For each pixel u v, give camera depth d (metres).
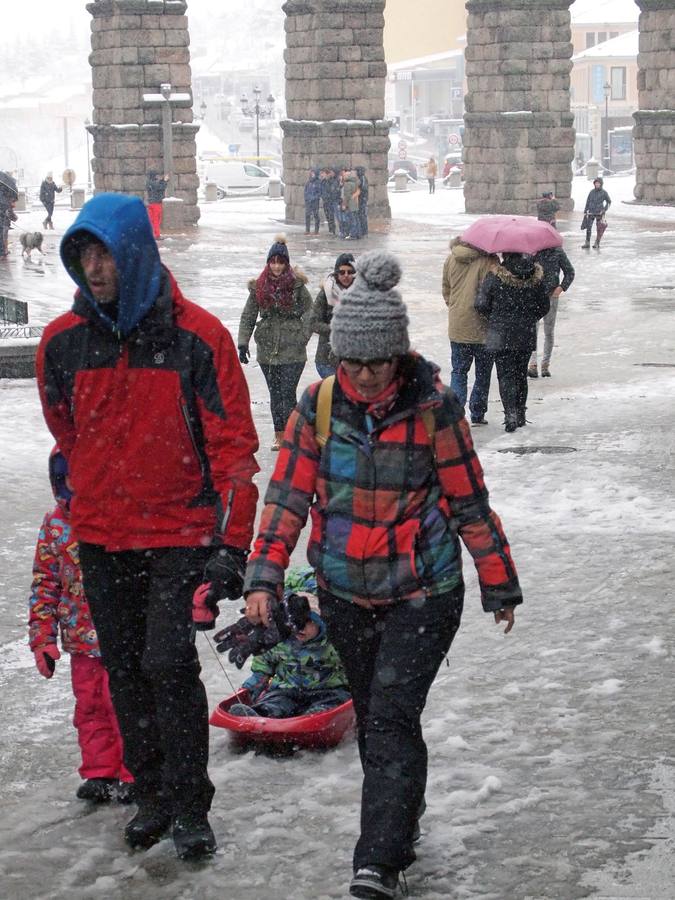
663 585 9.23
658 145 60.25
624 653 7.84
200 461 5.41
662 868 5.24
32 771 6.49
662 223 52.38
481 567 5.16
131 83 57.22
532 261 14.82
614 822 5.66
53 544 6.02
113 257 5.11
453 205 66.31
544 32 58.12
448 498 5.15
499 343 14.93
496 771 6.20
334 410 5.07
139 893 5.23
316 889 5.20
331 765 6.39
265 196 78.88
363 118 56.59
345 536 5.08
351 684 5.36
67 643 6.09
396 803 4.95
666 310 27.53
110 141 57.97
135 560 5.48
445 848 5.46
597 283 33.03
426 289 32.06
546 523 11.20
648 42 59.88
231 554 5.26
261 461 13.98
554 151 59.28
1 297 22.11
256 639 6.55
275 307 14.09
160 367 5.29
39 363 5.46
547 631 8.32
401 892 5.11
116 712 5.64
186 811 5.49
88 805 6.07
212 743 6.74
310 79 56.38
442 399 5.03
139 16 56.81
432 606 5.08
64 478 5.87
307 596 6.60
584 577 9.53
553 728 6.72
